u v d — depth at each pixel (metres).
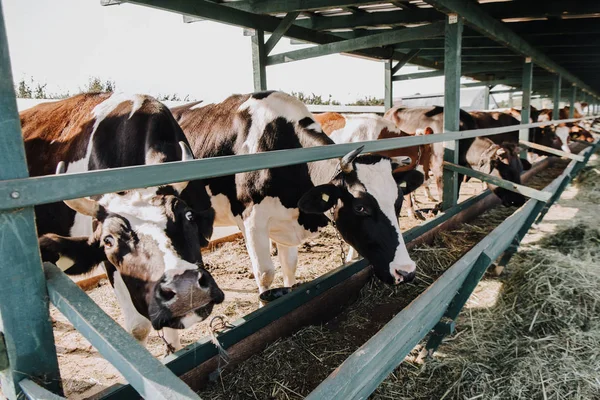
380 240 2.75
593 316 3.15
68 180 1.14
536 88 16.70
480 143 6.32
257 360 2.18
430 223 4.02
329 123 5.66
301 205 2.71
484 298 3.53
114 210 1.97
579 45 7.40
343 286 2.82
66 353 3.16
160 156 2.43
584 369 2.57
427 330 2.06
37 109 3.45
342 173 2.87
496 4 5.45
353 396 1.34
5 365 1.19
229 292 4.09
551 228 5.59
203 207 2.86
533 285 3.52
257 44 5.54
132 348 1.07
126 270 1.91
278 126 3.29
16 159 1.09
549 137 10.48
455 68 4.63
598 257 4.41
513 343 2.86
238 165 1.60
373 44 5.16
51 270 1.29
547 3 5.17
